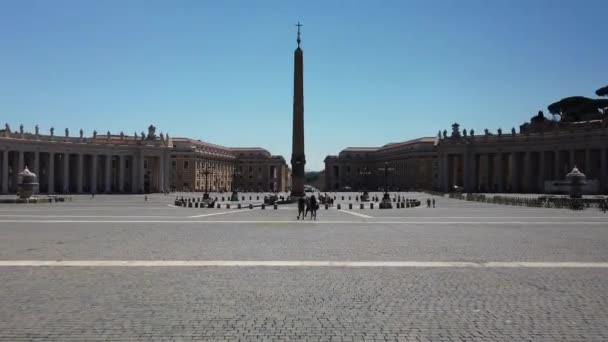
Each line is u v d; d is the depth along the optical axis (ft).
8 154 365.20
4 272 48.26
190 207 182.19
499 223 107.86
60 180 422.00
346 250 63.57
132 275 46.98
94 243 69.97
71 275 46.91
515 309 35.63
